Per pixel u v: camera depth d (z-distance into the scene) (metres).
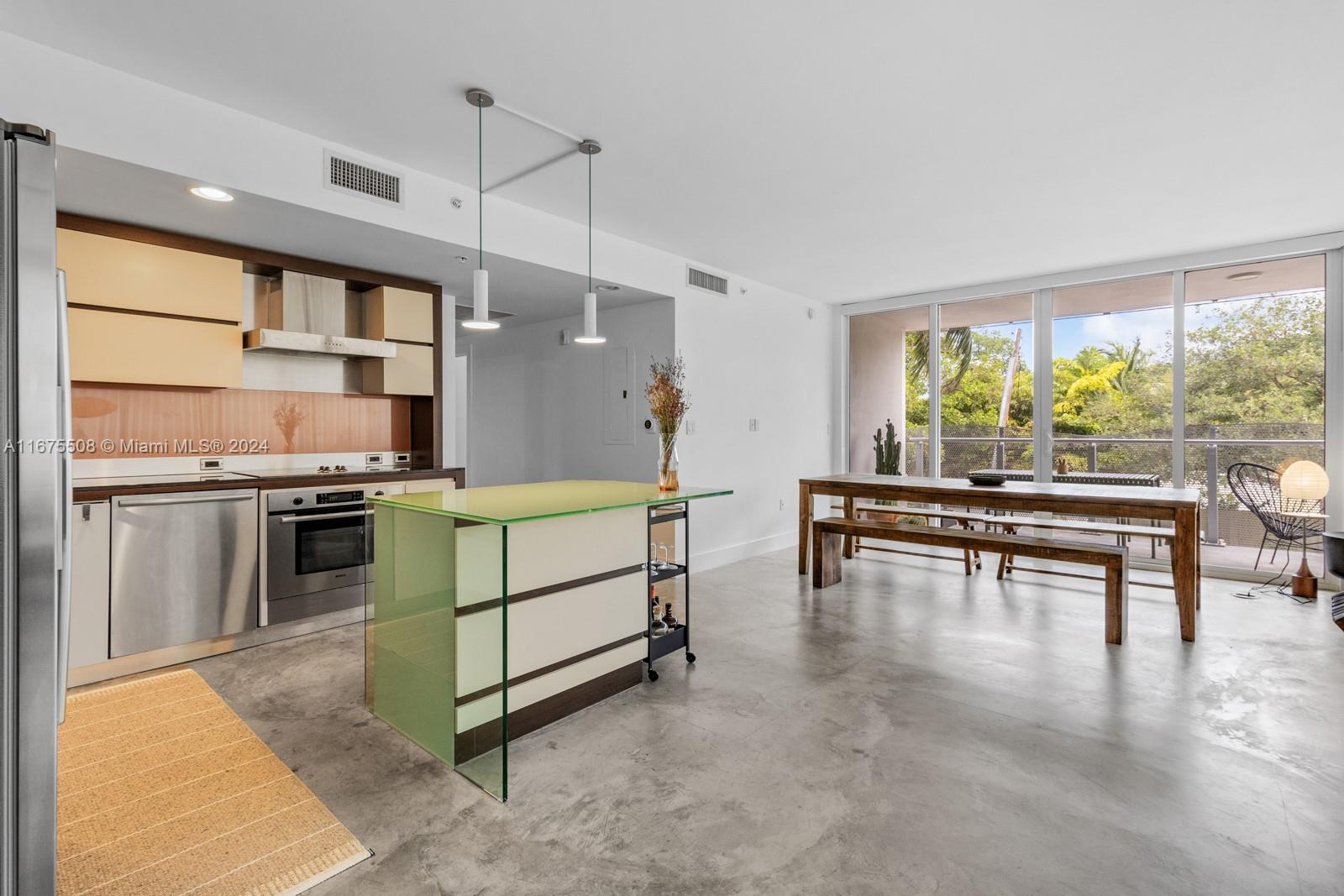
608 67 2.48
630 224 4.35
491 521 2.03
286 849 1.76
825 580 4.69
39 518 1.15
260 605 3.41
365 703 2.71
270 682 2.94
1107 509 3.60
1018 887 1.60
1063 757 2.23
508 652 2.38
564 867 1.69
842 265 5.40
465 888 1.61
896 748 2.31
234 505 3.31
